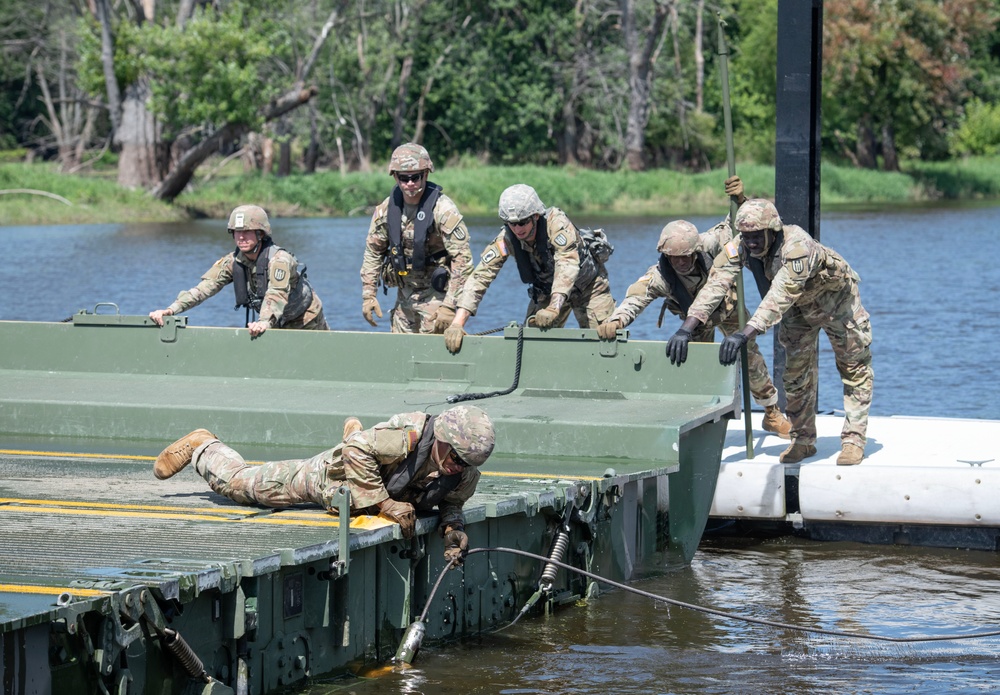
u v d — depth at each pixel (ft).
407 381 47.47
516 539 34.91
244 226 47.96
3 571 25.79
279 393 46.68
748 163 381.40
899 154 424.87
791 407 45.57
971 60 434.30
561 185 295.69
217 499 34.19
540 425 40.19
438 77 357.20
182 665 25.43
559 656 32.12
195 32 240.12
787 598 37.88
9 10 334.44
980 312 110.11
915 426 52.44
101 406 44.24
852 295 43.93
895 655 32.55
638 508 40.14
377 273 50.96
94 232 212.02
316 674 29.48
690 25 376.89
